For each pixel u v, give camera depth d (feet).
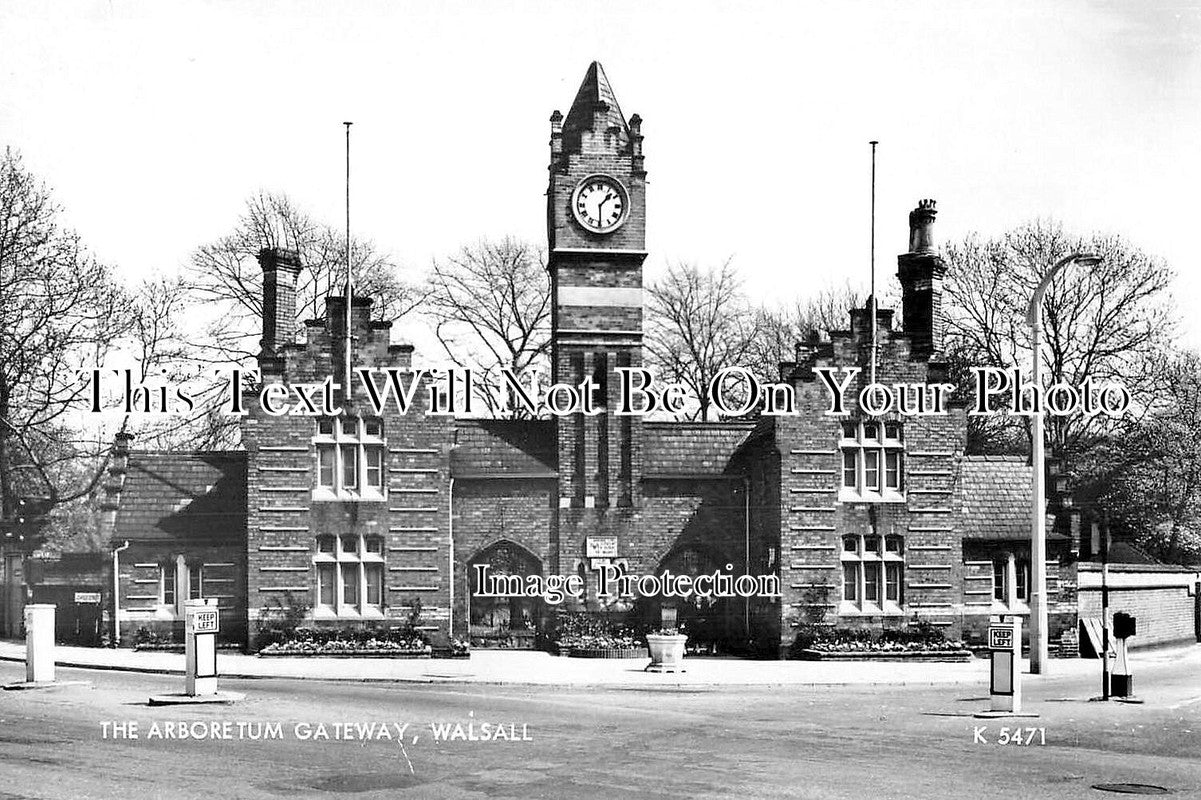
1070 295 210.59
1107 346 211.41
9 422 176.35
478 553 158.40
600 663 141.69
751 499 160.76
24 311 176.96
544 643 158.30
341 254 214.48
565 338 160.35
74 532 233.96
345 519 153.17
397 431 154.51
